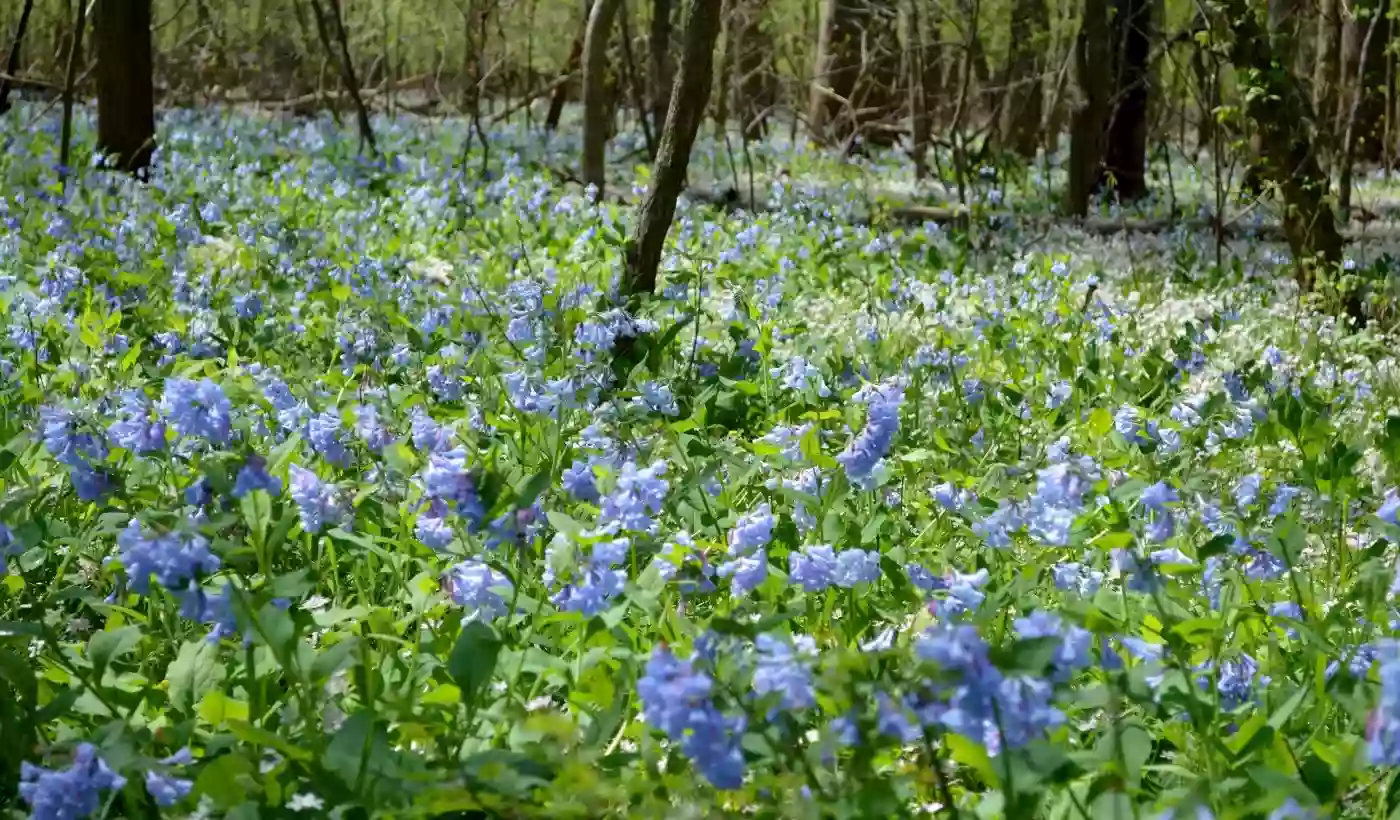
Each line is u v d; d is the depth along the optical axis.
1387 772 2.88
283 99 28.00
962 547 4.64
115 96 15.25
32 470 4.46
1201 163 23.59
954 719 2.30
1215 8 10.34
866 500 4.62
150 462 4.17
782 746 2.40
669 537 3.99
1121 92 17.53
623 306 7.16
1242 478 4.45
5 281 7.32
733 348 7.52
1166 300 10.76
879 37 22.58
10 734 2.65
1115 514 3.86
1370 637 3.54
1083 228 15.57
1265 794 2.59
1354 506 5.03
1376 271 10.30
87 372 5.58
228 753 2.75
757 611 3.46
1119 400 6.89
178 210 11.02
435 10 26.53
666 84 17.91
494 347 6.79
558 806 2.38
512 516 3.12
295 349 6.79
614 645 3.38
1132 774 2.69
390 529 4.29
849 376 6.53
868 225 14.38
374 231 11.50
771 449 4.38
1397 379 8.15
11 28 24.75
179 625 3.64
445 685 2.91
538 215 12.63
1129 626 3.40
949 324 8.88
